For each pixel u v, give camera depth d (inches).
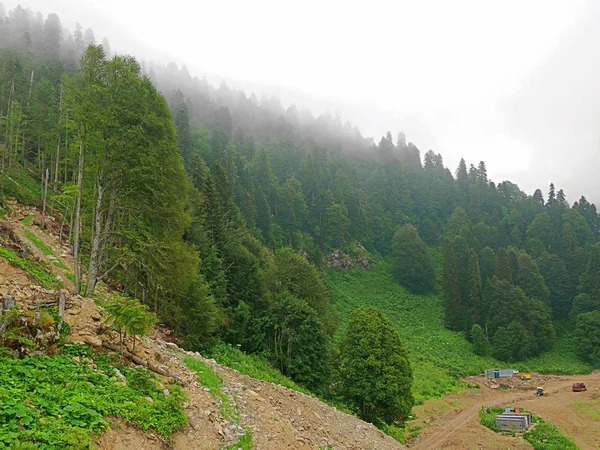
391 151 6776.6
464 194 5502.0
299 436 581.9
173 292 1051.9
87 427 320.5
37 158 1930.4
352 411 1304.1
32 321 437.4
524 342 3021.7
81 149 791.1
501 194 5777.6
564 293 3804.1
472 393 2213.3
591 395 2159.2
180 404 461.7
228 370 759.1
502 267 3644.2
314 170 4542.3
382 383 1278.3
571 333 3447.3
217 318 1195.3
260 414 581.6
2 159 1689.2
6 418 284.7
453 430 1571.1
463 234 4357.8
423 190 5423.2
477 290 3481.8
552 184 5600.4
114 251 983.0
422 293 3865.7
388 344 1364.4
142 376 461.4
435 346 2935.5
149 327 533.6
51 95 2175.2
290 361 1320.1
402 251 4010.8
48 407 320.2
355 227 4490.7
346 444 684.7
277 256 2005.4
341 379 1411.2
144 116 826.2
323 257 3878.0
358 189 5014.8
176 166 900.0
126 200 848.3
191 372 601.6
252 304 1596.9
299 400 781.3
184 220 944.9
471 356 2901.1
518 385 2461.9
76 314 535.5
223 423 493.4
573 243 4355.3
